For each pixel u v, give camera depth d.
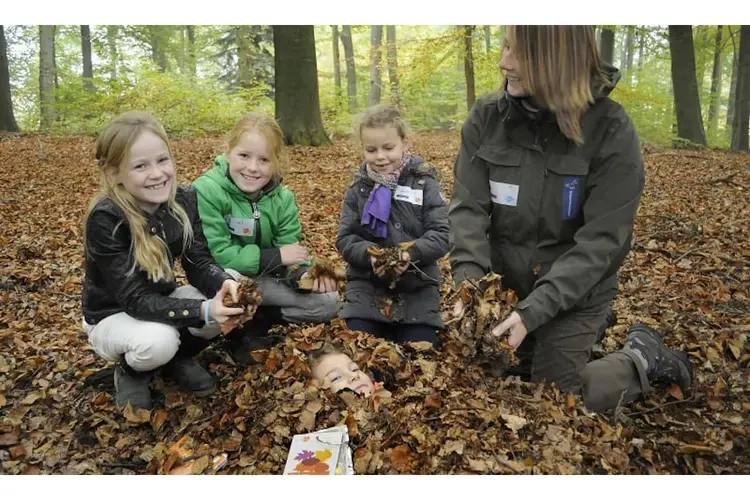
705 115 30.50
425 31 29.66
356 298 3.53
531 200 2.97
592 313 3.09
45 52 21.00
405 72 19.98
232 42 27.22
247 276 3.46
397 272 3.29
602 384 3.01
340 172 10.03
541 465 2.45
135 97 17.78
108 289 2.96
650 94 18.52
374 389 2.91
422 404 2.76
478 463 2.43
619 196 2.83
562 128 2.74
